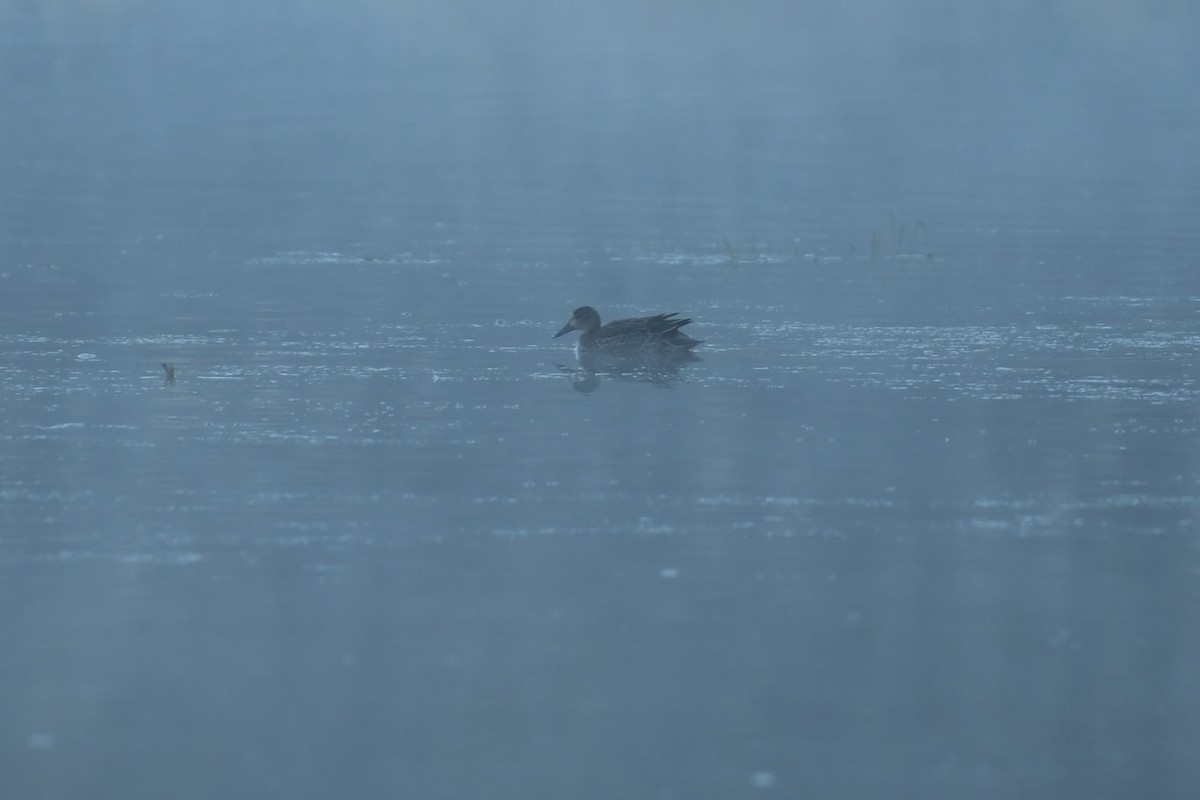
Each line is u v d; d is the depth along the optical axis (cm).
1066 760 2217
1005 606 2741
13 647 2550
